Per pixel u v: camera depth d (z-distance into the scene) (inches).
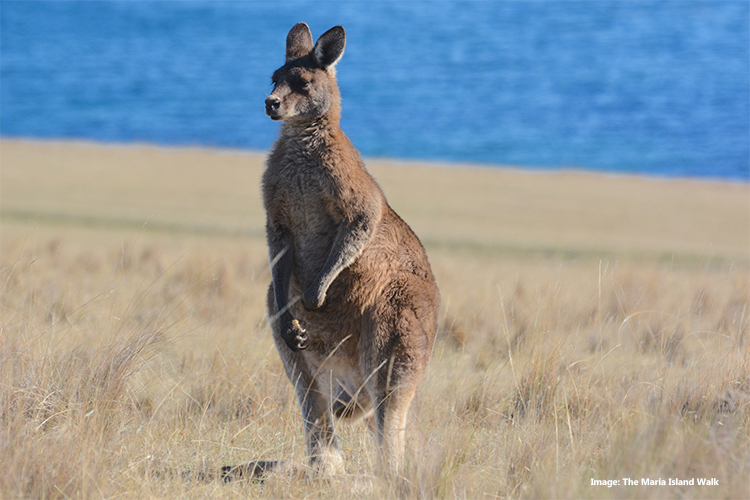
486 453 831.7
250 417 974.4
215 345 1218.6
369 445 943.7
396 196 5748.0
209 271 1911.9
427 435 859.4
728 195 6624.0
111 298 1445.6
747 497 634.2
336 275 876.0
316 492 754.2
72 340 1093.1
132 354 938.7
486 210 5280.5
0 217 3516.2
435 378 1101.1
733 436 731.4
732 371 979.3
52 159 6653.5
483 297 1844.2
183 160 7244.1
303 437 930.7
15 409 814.5
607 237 4254.4
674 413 782.5
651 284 2007.9
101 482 703.1
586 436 844.6
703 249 3695.9
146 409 954.1
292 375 901.8
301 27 1011.9
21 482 675.4
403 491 728.3
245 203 5017.2
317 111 909.2
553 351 1090.1
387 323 858.8
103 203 4542.3
